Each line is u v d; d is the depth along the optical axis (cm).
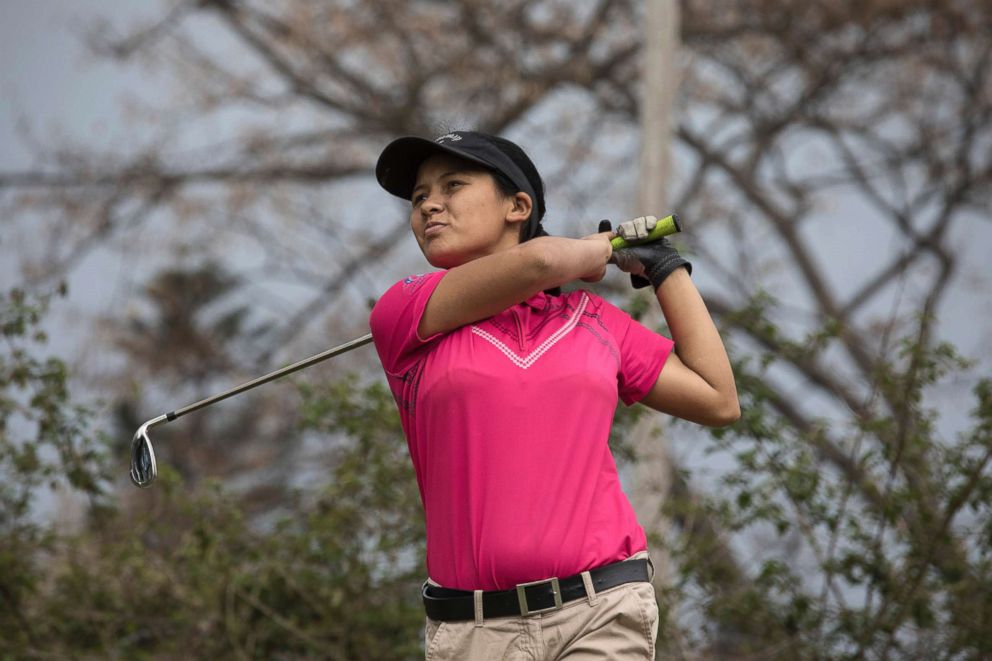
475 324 1098
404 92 7019
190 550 2353
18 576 2362
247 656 2334
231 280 7181
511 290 1072
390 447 2391
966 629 2127
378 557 2402
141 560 2394
